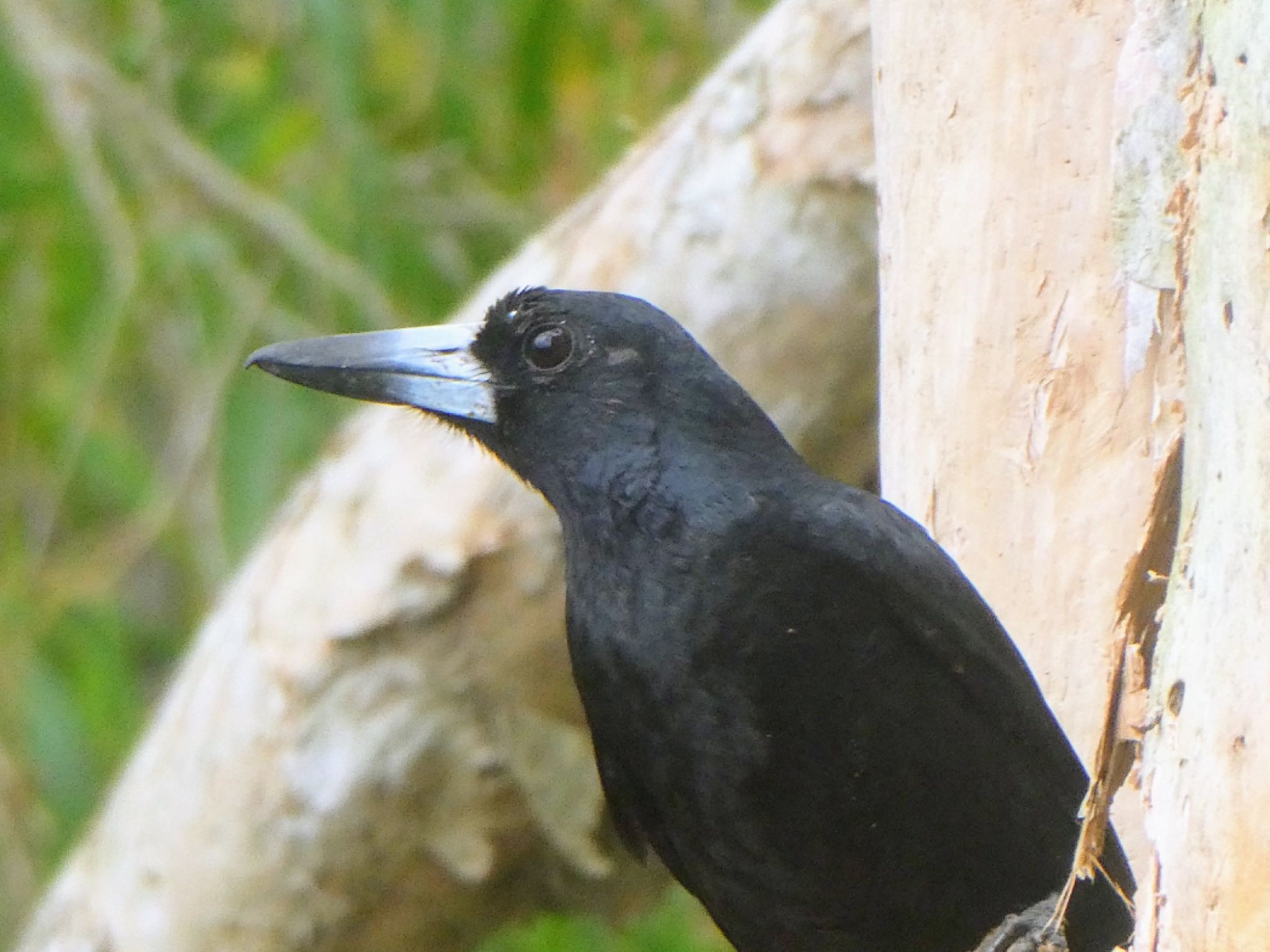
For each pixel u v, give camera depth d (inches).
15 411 504.7
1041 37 274.2
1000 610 280.7
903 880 266.4
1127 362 266.8
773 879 268.7
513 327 294.0
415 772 443.8
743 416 281.4
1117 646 244.2
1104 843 251.8
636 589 270.5
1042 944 257.0
